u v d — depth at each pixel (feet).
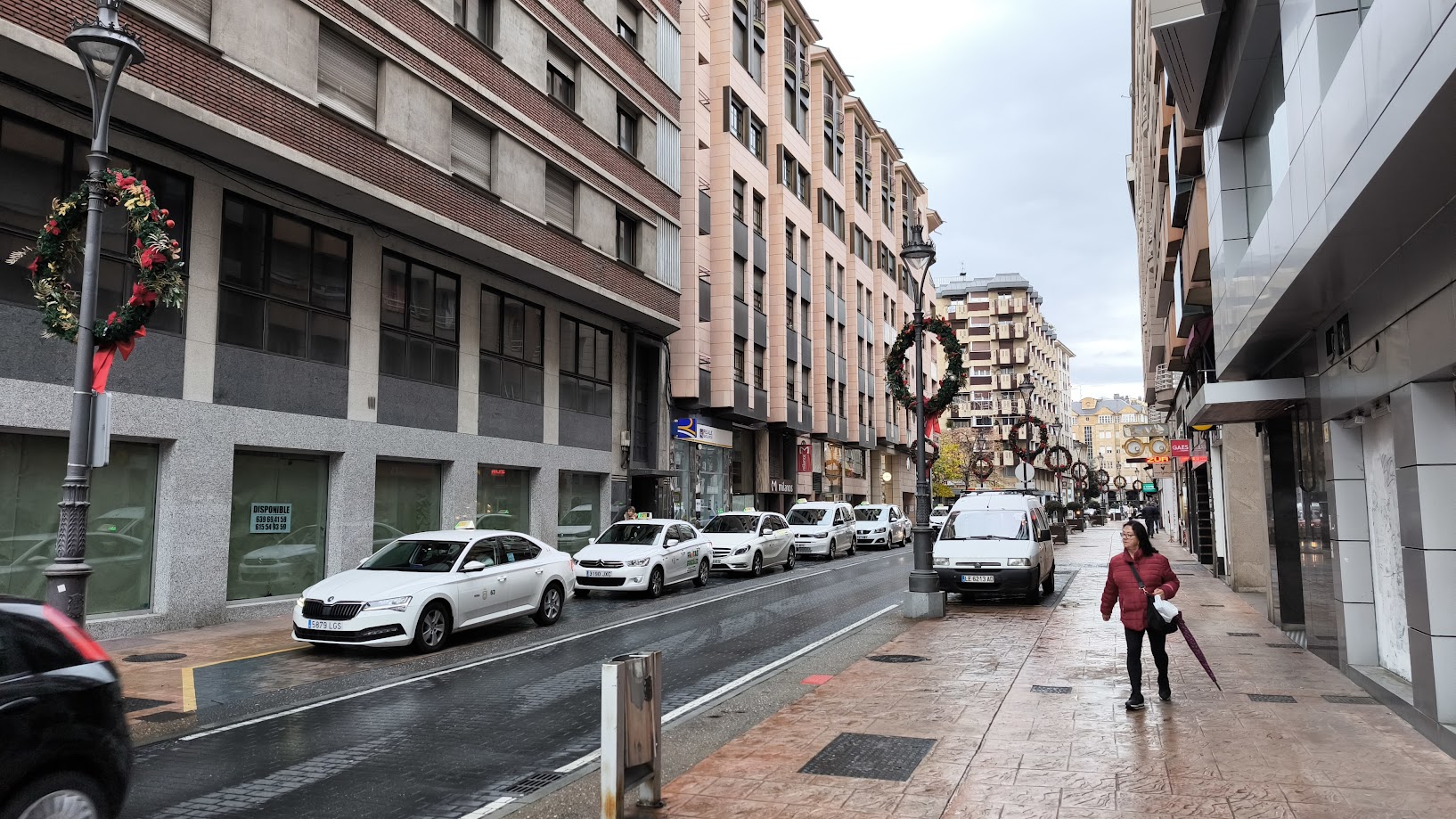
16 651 13.78
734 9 118.11
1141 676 30.12
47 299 26.07
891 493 184.65
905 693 27.96
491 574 42.29
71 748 14.01
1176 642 38.65
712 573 78.95
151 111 39.19
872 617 48.06
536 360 71.51
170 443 42.19
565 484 76.23
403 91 53.31
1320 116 21.40
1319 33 21.70
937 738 22.52
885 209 181.37
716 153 112.37
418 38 54.54
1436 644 21.72
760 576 76.69
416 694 29.71
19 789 13.32
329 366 51.19
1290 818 16.48
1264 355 35.65
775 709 26.94
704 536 69.92
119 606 40.52
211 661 35.09
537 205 65.72
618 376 83.87
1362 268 23.86
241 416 45.32
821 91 145.59
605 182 75.46
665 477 91.86
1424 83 14.19
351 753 22.56
